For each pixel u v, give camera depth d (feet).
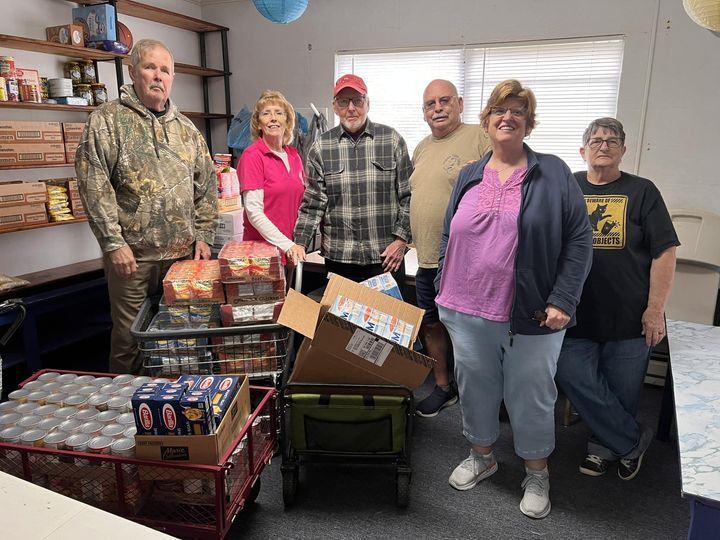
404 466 6.39
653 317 6.61
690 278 9.64
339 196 8.32
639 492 6.88
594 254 6.66
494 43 12.10
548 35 11.60
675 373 6.10
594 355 6.98
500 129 5.57
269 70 14.55
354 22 13.33
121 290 7.47
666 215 6.55
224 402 5.26
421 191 8.38
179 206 7.63
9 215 9.60
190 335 6.24
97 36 10.98
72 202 10.84
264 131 8.96
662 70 10.81
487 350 6.17
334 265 8.77
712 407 5.31
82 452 5.06
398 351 6.05
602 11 11.06
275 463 7.43
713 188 10.85
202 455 4.96
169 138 7.50
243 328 6.36
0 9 10.00
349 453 6.47
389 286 7.33
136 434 4.94
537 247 5.52
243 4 14.42
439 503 6.64
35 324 9.53
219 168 12.12
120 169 7.19
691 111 10.74
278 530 6.14
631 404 7.16
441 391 9.10
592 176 6.78
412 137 13.44
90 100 11.23
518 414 6.22
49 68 10.98
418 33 12.76
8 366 9.39
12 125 9.51
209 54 15.20
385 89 13.46
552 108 12.01
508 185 5.70
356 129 8.20
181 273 6.82
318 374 6.42
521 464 7.48
